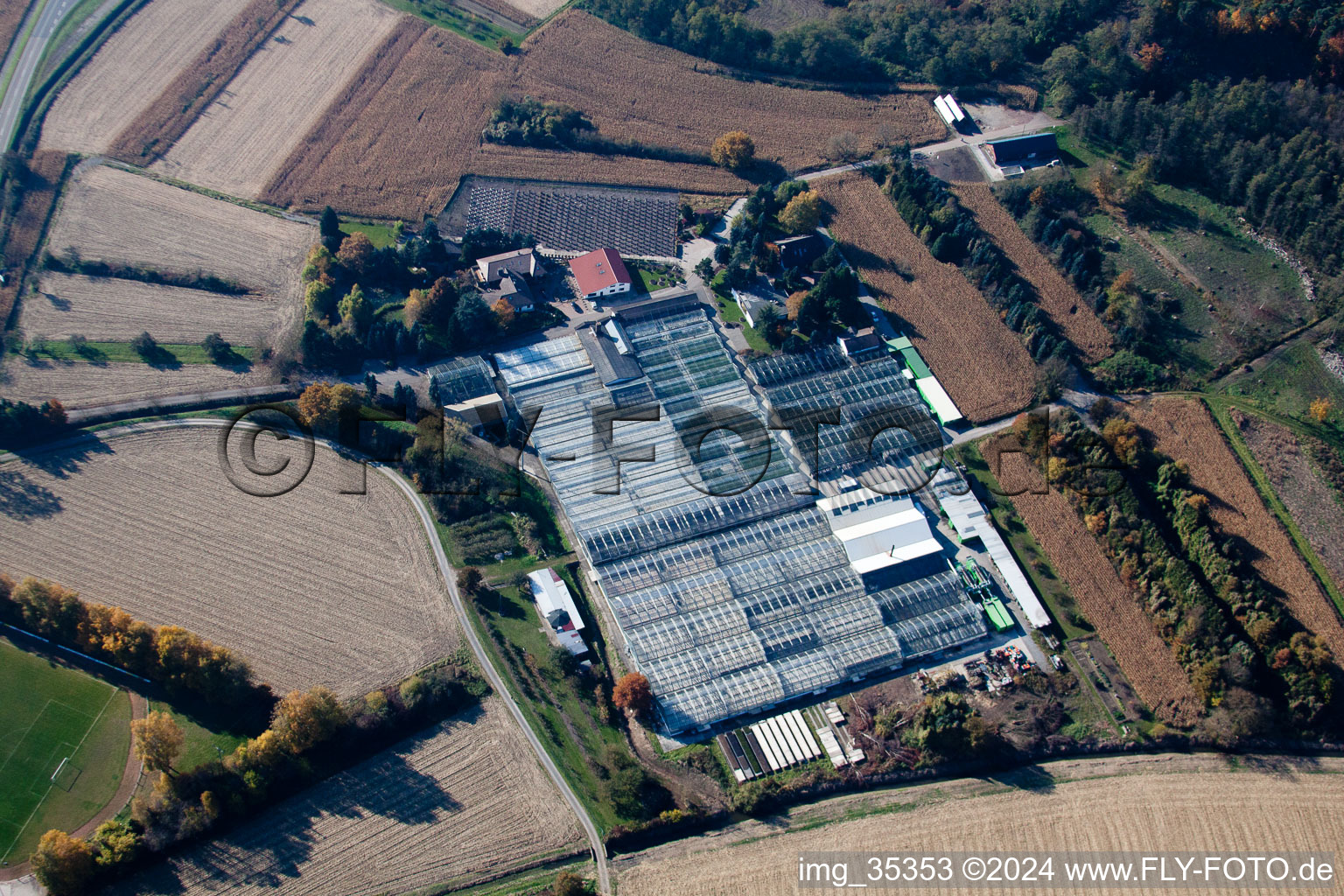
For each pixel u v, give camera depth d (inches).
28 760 6131.9
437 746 6387.8
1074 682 6786.4
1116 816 6176.2
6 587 6619.1
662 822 6053.2
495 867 5925.2
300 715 6072.8
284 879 5856.3
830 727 6525.6
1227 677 6653.5
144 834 5846.5
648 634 6850.4
